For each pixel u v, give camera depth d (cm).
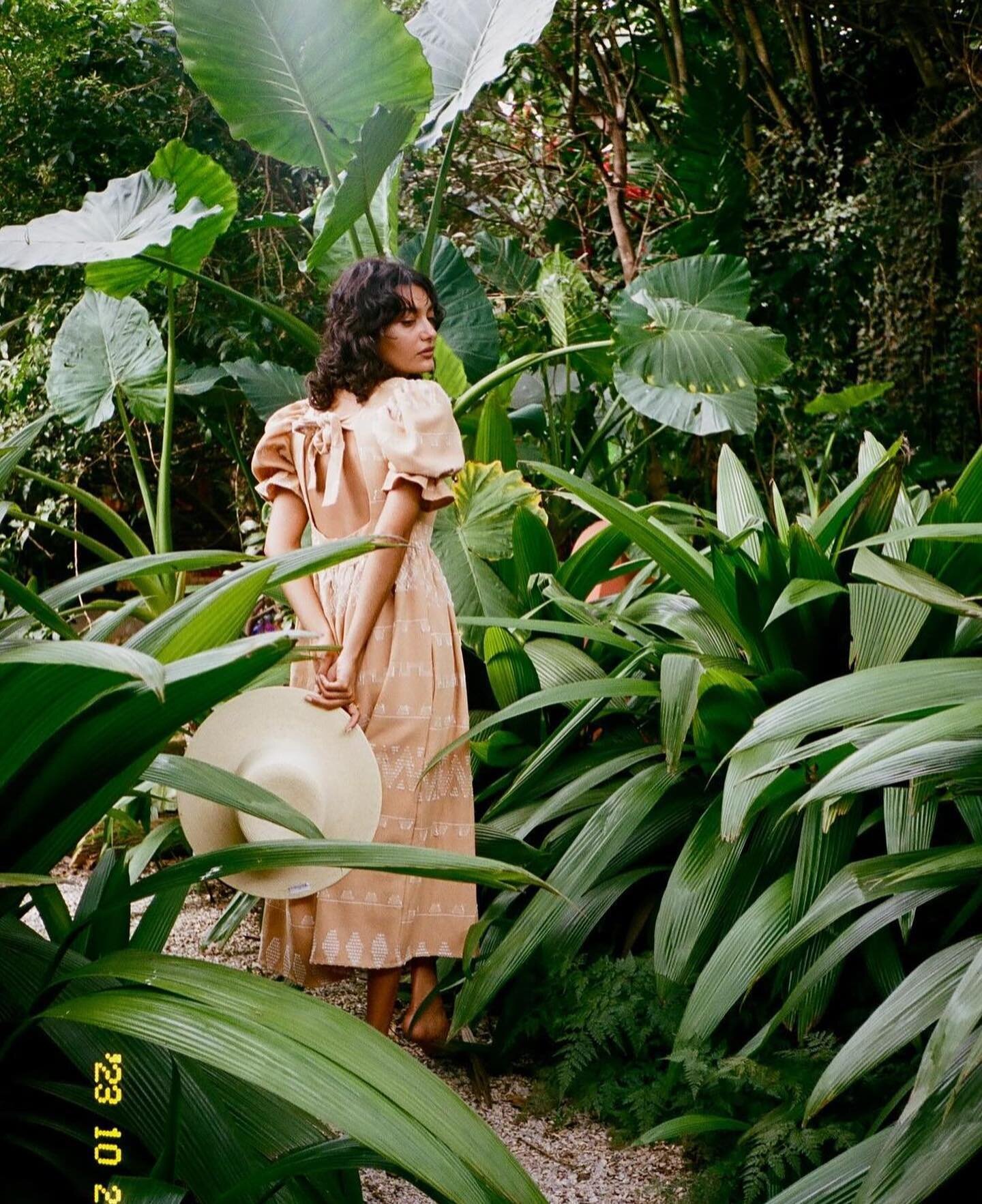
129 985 142
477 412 500
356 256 456
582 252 797
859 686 186
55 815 135
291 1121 143
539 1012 238
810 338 724
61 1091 133
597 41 759
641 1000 223
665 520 350
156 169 449
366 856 133
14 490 641
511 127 799
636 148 795
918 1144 141
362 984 300
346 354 249
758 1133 186
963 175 727
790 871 236
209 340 599
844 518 265
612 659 321
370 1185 195
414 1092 113
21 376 619
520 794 278
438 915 242
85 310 524
